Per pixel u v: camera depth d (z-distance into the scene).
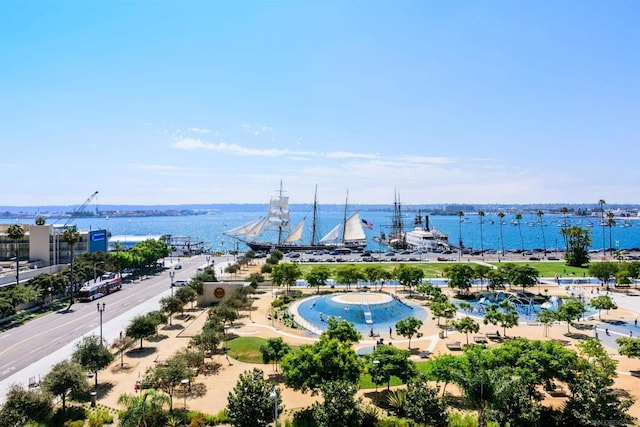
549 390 60.88
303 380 58.53
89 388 68.38
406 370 62.38
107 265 165.88
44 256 174.25
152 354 86.06
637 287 157.12
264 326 105.88
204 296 133.75
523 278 143.62
